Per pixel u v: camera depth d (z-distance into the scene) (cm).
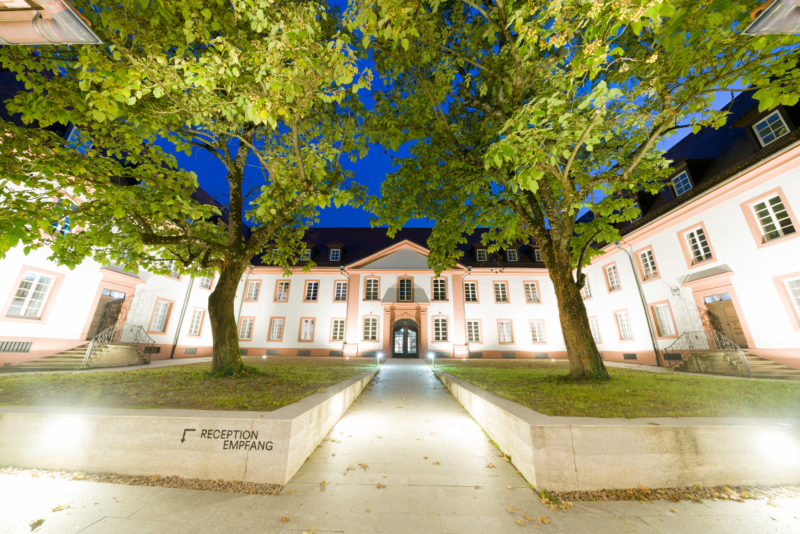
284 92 413
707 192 1289
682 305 1436
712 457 372
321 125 728
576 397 560
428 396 897
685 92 459
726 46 371
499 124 737
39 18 184
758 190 1146
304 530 285
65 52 476
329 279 2441
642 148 565
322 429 530
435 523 299
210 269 882
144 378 720
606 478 362
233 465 380
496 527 294
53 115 425
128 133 554
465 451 484
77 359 1145
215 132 598
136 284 1525
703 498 344
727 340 1229
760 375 1045
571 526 295
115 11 392
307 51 385
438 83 668
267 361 1705
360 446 503
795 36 324
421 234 2870
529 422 388
